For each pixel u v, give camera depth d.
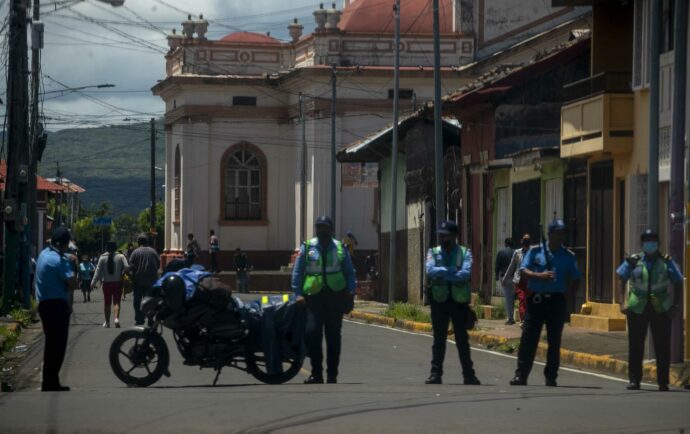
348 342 52.56
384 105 126.56
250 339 32.66
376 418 24.23
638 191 51.84
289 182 134.88
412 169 89.69
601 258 56.12
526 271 32.81
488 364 42.94
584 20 84.50
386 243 99.38
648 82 50.72
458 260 33.34
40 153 85.56
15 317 61.09
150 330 32.94
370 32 126.81
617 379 38.47
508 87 68.81
